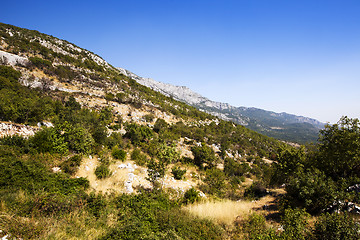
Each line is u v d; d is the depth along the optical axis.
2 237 4.57
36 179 8.31
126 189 11.65
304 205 9.42
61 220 5.97
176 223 7.76
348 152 10.62
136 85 89.94
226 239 7.55
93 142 16.84
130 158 19.72
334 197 8.27
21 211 5.75
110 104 46.69
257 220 8.31
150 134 32.34
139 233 6.03
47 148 12.73
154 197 10.83
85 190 9.38
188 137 43.25
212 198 13.89
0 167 8.00
